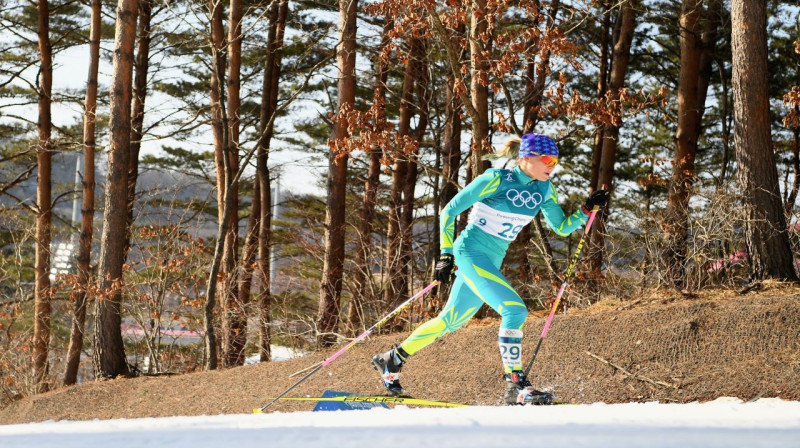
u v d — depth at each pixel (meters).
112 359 13.77
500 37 12.38
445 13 11.80
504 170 5.69
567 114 12.70
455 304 5.95
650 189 24.98
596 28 22.83
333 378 9.86
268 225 21.50
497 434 2.41
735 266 11.06
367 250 15.73
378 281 15.91
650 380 7.52
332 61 17.28
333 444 2.28
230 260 17.72
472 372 8.78
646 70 24.98
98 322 13.87
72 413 11.36
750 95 10.34
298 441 2.40
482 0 12.39
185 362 17.50
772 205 10.16
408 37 13.70
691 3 17.23
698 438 2.24
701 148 25.64
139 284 15.06
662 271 10.45
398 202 19.09
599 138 18.91
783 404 4.03
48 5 23.67
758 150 10.23
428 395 8.62
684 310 8.48
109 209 14.04
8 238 25.03
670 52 24.52
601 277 11.28
